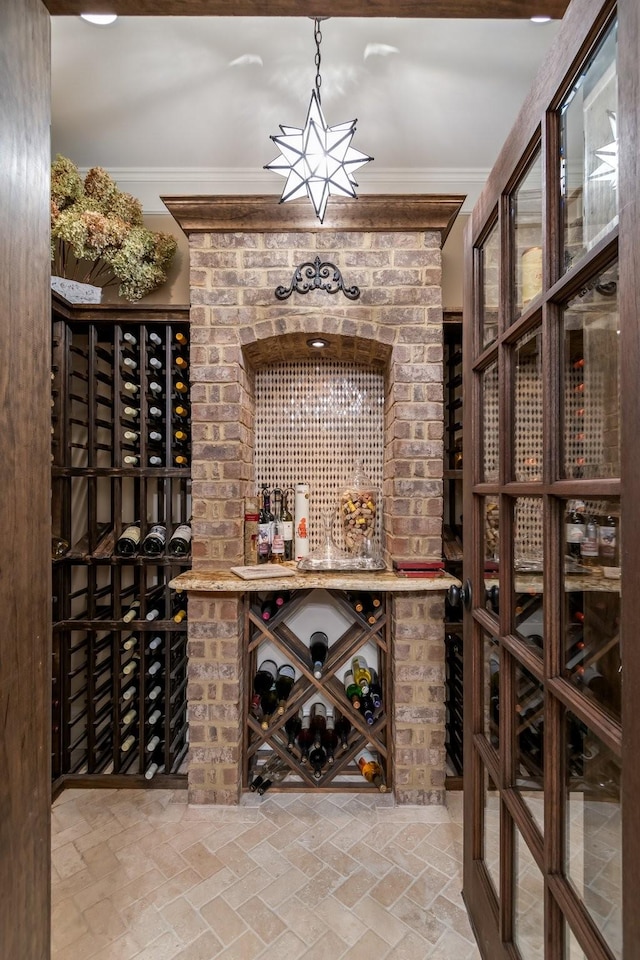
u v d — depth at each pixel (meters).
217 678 1.64
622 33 0.55
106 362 2.05
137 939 1.16
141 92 1.65
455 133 1.86
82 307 1.75
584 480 0.68
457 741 1.85
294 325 1.66
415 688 1.65
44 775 0.65
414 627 1.66
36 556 0.64
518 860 0.93
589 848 0.69
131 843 1.48
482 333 1.17
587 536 0.69
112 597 1.80
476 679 1.16
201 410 1.67
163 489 1.96
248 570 1.61
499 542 0.99
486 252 1.15
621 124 0.56
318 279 1.65
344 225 1.64
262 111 1.74
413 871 1.37
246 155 1.98
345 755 1.72
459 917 1.22
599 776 0.66
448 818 1.59
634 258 0.54
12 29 0.58
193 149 1.95
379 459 1.97
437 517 1.67
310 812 1.62
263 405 1.98
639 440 0.53
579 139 0.71
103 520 2.05
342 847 1.46
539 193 0.85
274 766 1.78
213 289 1.66
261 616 1.76
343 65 1.54
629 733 0.54
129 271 1.79
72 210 1.74
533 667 0.83
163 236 1.92
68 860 1.41
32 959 0.62
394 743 1.67
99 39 1.44
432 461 1.67
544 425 0.78
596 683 0.66
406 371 1.67
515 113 1.75
